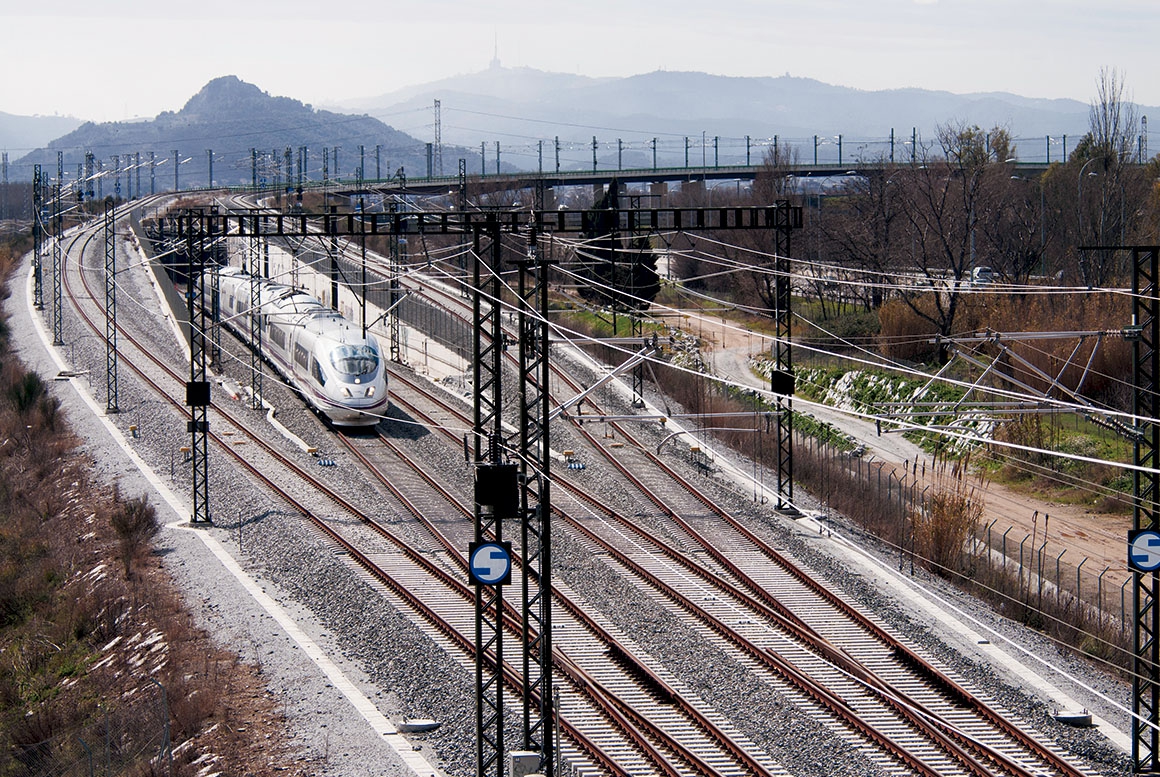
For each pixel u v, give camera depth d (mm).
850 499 70438
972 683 43344
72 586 57875
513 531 62312
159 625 49594
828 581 54281
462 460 77062
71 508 70062
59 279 141375
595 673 44094
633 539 61469
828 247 139250
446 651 45906
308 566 55438
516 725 39062
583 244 84625
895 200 134250
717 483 72000
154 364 104875
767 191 149375
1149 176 135375
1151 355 40094
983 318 97562
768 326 132000
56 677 49094
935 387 94062
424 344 113625
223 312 125000
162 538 61469
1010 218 135250
